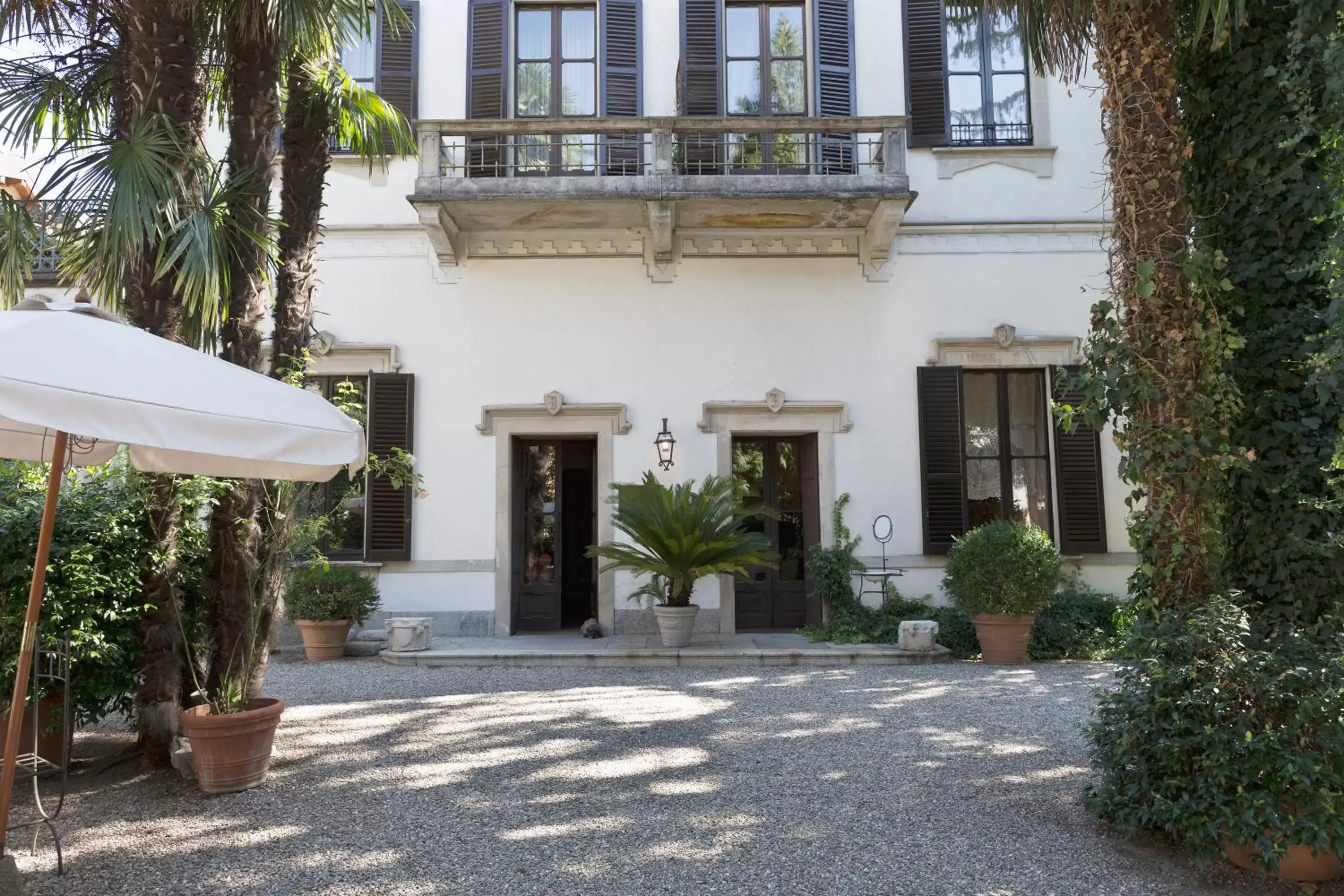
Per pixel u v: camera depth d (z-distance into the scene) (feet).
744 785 15.60
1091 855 12.32
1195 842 11.41
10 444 13.99
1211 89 14.58
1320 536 13.21
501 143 34.50
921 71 35.91
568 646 30.76
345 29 21.98
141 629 16.98
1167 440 12.77
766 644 31.40
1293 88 12.73
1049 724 19.84
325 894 11.35
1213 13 14.14
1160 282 13.04
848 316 34.86
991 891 11.29
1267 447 13.50
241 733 15.51
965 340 34.45
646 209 32.94
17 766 13.60
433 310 34.58
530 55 36.32
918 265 35.12
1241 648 12.03
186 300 15.25
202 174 16.96
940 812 14.12
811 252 35.06
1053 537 34.35
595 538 35.01
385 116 22.58
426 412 34.24
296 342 19.49
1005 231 35.17
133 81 16.88
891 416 34.58
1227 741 11.53
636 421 34.37
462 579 33.71
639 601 33.68
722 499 30.81
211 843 13.15
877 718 20.61
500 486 34.04
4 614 15.05
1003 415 35.24
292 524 19.03
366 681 25.81
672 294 34.83
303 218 19.88
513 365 34.50
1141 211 13.33
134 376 10.38
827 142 33.83
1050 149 35.35
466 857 12.48
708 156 34.81
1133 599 13.73
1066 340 34.55
